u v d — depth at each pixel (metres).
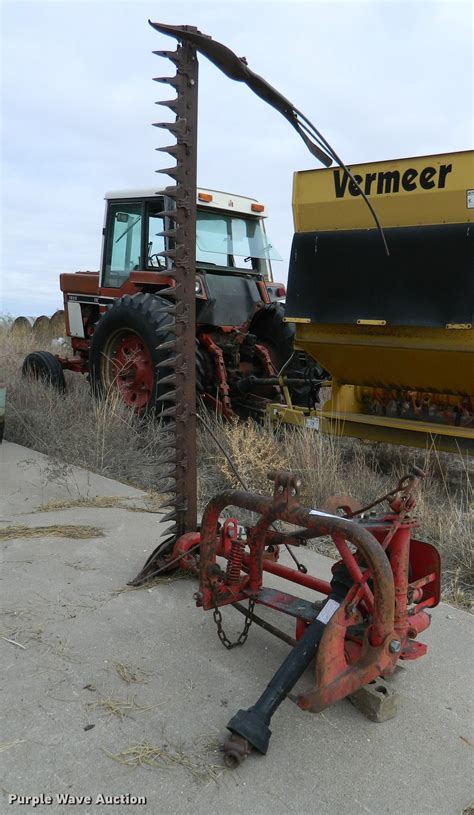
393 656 2.24
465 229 4.77
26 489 4.77
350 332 5.57
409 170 4.95
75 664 2.58
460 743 2.26
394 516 2.36
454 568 3.85
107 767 2.05
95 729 2.21
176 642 2.78
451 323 4.90
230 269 7.53
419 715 2.40
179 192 3.12
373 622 2.20
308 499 4.78
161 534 3.63
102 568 3.47
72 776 2.01
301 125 2.93
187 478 3.34
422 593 2.53
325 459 5.33
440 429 5.30
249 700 2.41
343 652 2.17
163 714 2.31
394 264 5.14
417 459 6.27
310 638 2.22
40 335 14.06
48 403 6.79
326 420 6.03
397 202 5.04
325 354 5.93
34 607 3.01
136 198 7.41
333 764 2.12
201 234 7.46
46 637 2.77
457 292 4.86
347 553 2.20
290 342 7.42
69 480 5.06
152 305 6.57
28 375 8.20
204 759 2.10
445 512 4.62
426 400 5.84
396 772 2.10
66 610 3.00
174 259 3.19
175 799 1.94
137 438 6.07
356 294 5.40
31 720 2.24
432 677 2.66
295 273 5.74
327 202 5.41
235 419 6.31
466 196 4.71
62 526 4.05
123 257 7.78
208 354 6.83
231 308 6.97
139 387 6.84
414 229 5.01
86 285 8.31
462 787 2.06
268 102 2.88
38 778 1.99
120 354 7.12
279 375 6.54
